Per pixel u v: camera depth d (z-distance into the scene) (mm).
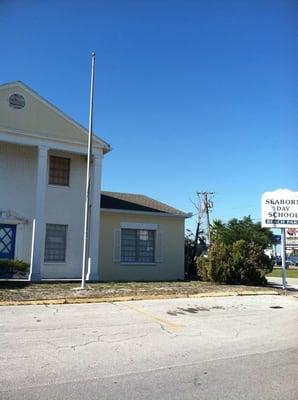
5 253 20203
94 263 20484
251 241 23438
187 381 6309
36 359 7285
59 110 20500
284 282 19641
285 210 19891
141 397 5629
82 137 20938
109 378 6387
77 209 21891
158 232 24531
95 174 21234
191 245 27578
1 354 7535
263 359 7570
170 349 8195
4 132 19328
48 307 12250
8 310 11609
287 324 10992
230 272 19312
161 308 12789
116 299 13812
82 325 10078
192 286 18047
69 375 6492
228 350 8203
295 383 6277
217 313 12398
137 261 23906
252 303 14523
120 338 8969
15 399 5484
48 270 20906
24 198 20797
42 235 19359
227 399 5609
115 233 23344
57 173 21703
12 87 19688
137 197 27312
